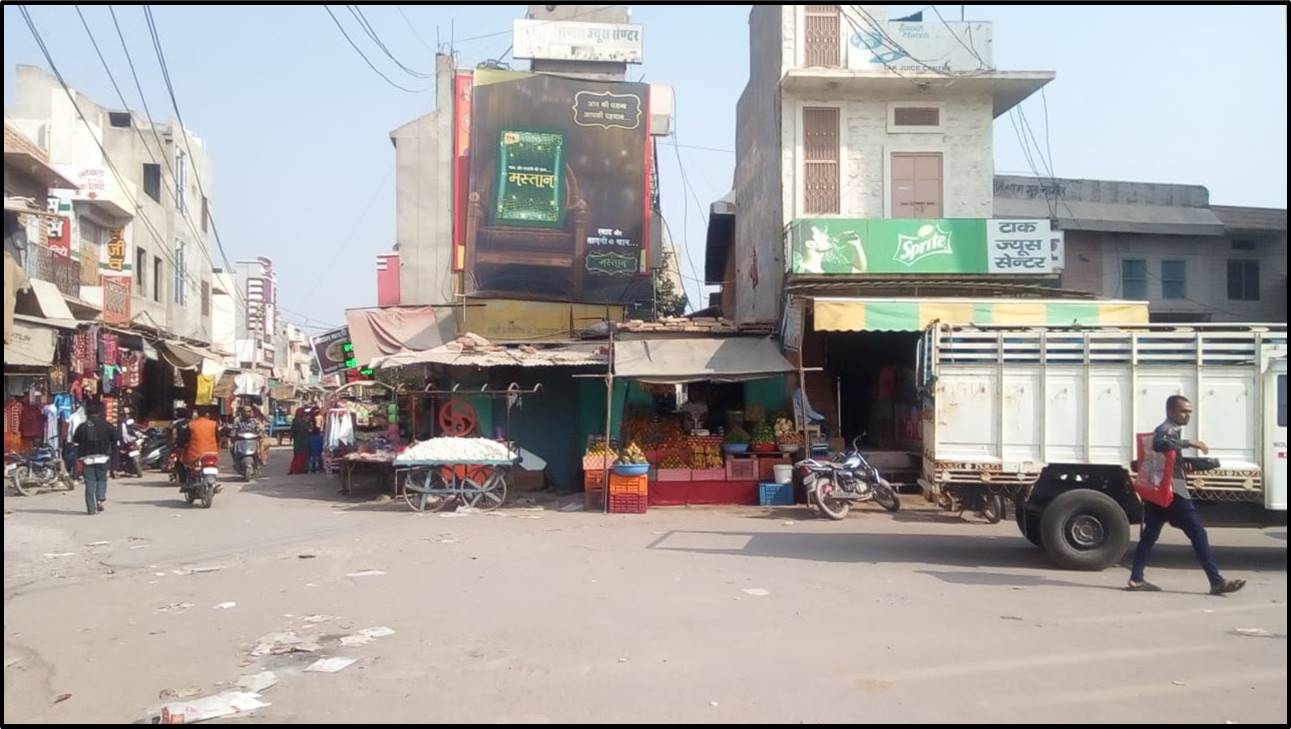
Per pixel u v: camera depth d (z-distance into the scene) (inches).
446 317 866.8
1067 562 399.2
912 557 433.4
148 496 722.2
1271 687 231.1
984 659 254.7
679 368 644.7
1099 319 646.5
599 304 876.6
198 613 322.7
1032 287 722.2
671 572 389.7
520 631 286.0
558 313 873.5
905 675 239.8
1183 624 297.9
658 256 928.3
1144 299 1067.9
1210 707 216.1
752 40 961.5
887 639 276.1
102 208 1051.3
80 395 838.5
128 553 458.9
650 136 916.0
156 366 1256.8
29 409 797.2
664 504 645.3
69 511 623.8
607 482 613.0
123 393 989.8
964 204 810.2
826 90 808.9
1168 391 409.4
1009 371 419.5
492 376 749.9
